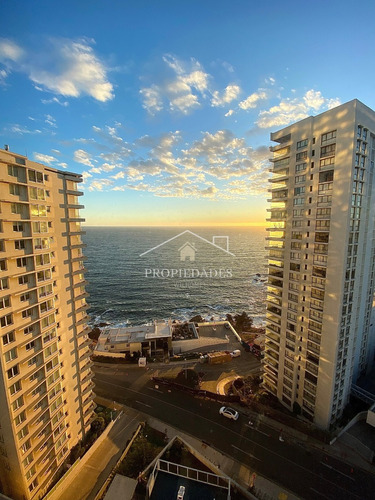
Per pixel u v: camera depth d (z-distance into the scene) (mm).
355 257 34406
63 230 31922
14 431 25359
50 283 29484
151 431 39500
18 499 27812
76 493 30453
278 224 42469
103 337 67000
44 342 28719
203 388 50188
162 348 65750
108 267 165750
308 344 38719
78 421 35969
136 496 29250
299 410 41000
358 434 37781
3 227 23688
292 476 32062
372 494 30031
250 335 74812
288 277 41062
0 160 22969
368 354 48312
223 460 34281
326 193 34094
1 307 23828
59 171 31266
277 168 41906
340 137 31812
